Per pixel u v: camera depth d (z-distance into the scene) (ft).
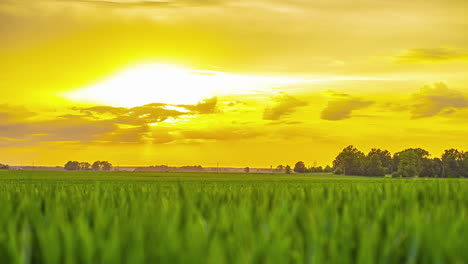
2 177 465.88
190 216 18.98
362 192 38.63
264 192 39.81
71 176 532.73
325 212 23.97
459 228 17.39
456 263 12.68
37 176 515.50
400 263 15.40
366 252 13.93
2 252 13.99
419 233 15.92
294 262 13.07
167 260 12.35
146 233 16.42
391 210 26.12
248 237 15.33
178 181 42.75
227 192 42.27
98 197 35.70
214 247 12.32
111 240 12.95
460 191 40.45
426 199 34.47
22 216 24.03
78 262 13.24
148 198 34.30
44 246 14.05
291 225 19.13
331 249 14.06
